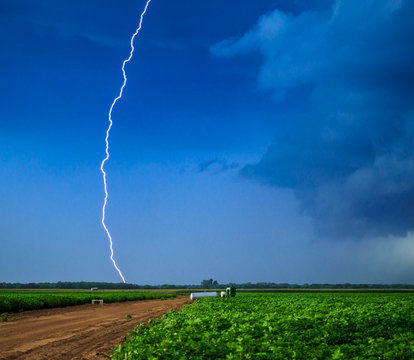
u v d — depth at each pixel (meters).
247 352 10.41
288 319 16.08
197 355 10.34
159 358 9.75
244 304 32.34
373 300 45.19
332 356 10.17
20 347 18.66
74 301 56.91
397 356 10.59
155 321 21.08
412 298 51.59
